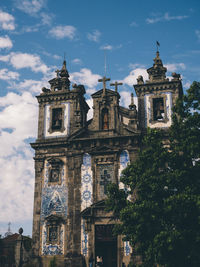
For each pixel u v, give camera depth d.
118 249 34.81
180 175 24.91
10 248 44.75
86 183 37.97
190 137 25.77
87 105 45.44
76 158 39.09
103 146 38.44
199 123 26.67
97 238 36.00
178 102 28.06
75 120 40.94
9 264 43.66
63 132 41.25
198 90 27.69
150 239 24.55
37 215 38.22
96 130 39.34
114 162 37.88
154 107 40.69
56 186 38.78
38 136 41.66
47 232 37.34
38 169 39.91
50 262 35.12
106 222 36.03
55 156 39.97
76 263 35.31
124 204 27.39
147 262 25.03
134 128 38.81
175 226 24.83
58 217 37.22
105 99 40.31
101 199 37.06
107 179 37.69
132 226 25.14
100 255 36.25
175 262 23.09
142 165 27.20
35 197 39.00
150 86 40.94
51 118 42.09
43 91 43.47
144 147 38.03
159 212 24.47
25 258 37.19
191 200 23.25
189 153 25.53
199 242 22.86
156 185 25.38
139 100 40.91
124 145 38.31
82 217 36.75
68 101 42.38
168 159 26.34
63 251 36.44
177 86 40.41
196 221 23.61
